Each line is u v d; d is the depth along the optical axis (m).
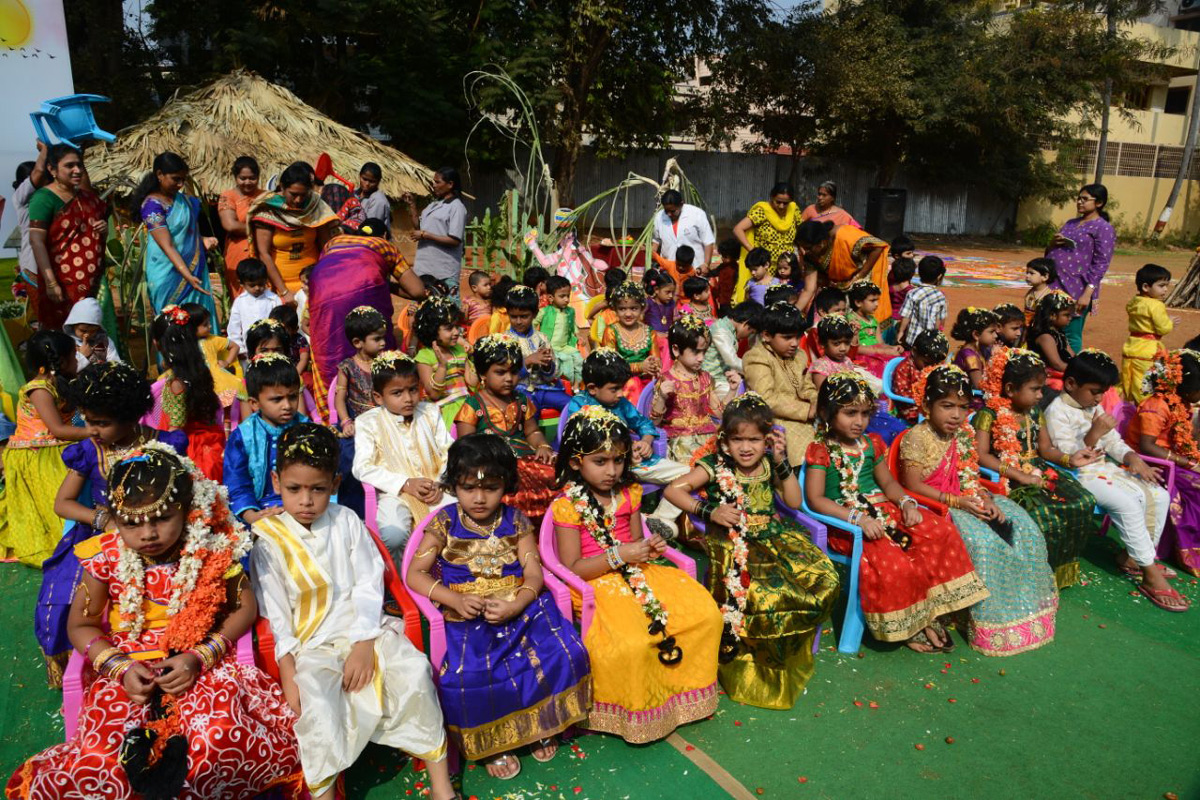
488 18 19.50
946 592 4.04
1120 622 4.52
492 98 18.58
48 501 4.55
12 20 8.54
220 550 2.83
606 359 4.43
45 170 6.64
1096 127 30.31
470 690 3.02
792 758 3.35
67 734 2.75
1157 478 5.09
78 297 6.48
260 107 12.30
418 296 5.95
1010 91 25.44
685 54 23.89
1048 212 32.31
